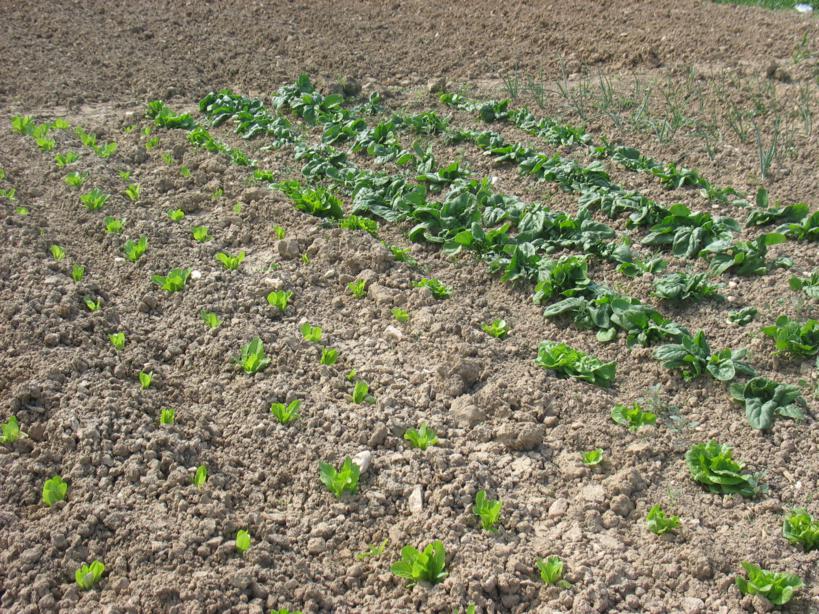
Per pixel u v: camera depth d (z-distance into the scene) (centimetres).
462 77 658
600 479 348
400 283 436
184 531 317
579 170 514
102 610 297
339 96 595
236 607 300
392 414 364
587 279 429
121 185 500
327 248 454
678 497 342
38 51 682
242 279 432
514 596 308
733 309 420
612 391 386
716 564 319
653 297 430
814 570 318
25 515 323
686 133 554
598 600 307
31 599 301
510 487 344
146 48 698
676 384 387
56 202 481
